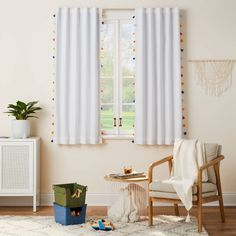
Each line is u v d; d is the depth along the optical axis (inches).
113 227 151.4
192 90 199.0
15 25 198.4
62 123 195.2
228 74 199.3
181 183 149.9
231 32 199.5
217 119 198.7
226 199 196.5
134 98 200.2
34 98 198.1
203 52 199.3
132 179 157.1
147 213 174.9
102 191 197.9
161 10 196.1
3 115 197.5
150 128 194.7
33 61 198.4
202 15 199.5
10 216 173.0
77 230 150.3
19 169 183.3
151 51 195.2
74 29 195.8
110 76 202.1
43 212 181.6
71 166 197.9
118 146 198.2
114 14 199.9
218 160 157.4
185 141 169.2
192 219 167.8
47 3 199.0
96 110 195.6
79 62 196.2
